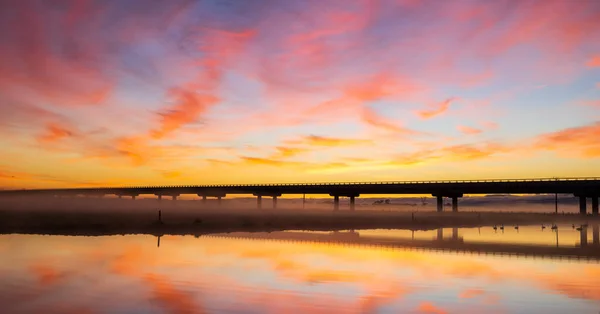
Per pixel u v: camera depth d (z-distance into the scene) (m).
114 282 26.83
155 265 34.00
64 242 51.03
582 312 21.30
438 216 134.50
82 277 28.39
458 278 30.31
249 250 45.94
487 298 24.03
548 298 24.16
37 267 32.19
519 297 24.36
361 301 22.89
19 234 60.84
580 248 54.34
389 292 25.11
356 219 116.44
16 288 24.83
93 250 43.44
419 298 23.77
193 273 30.45
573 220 129.25
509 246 56.16
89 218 87.12
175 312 20.25
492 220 128.25
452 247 53.66
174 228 75.62
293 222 101.00
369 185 160.50
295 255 42.38
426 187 151.00
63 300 22.23
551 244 59.84
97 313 19.92
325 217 119.44
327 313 20.48
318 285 26.73
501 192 139.38
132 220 86.56
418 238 67.56
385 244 56.44
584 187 125.69
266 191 185.38
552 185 129.25
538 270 34.94
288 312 20.50
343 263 37.03
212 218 102.25
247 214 127.75
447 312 21.11
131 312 20.16
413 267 35.50
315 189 173.00
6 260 35.88
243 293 24.23
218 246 49.41
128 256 39.19
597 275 32.47
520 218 132.12
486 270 34.69
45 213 102.56
